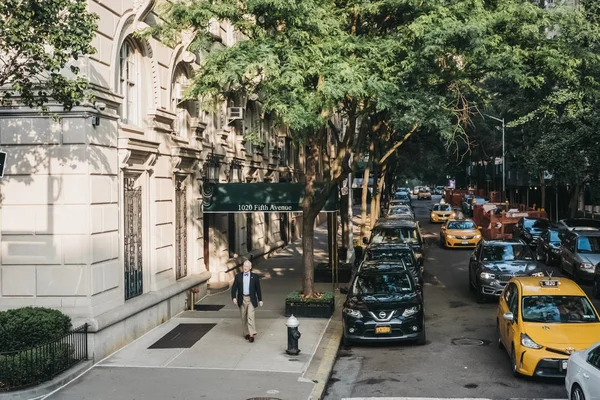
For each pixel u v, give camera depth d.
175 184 16.95
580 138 24.61
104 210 12.35
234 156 23.34
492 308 17.62
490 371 11.64
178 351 12.73
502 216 37.00
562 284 12.43
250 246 27.11
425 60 15.19
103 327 12.00
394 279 14.69
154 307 14.84
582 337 10.73
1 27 9.33
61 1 9.64
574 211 37.38
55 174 11.72
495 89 32.69
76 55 9.98
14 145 11.77
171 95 16.72
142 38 13.90
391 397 10.27
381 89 13.95
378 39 15.70
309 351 12.80
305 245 16.72
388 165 46.28
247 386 10.54
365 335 13.34
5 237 11.79
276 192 18.88
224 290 20.08
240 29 14.99
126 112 14.25
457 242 31.88
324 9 14.86
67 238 11.70
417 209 71.56
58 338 10.66
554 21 16.73
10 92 11.38
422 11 15.28
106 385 10.55
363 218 32.44
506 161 55.38
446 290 20.69
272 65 13.11
